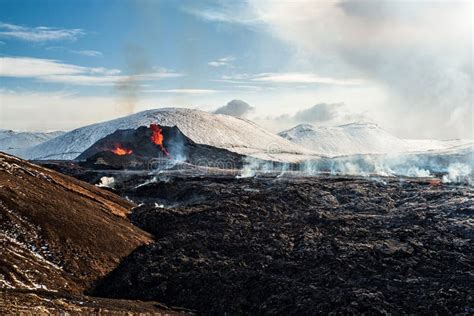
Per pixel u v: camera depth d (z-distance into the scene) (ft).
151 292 158.61
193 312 147.84
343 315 135.03
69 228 179.22
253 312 145.28
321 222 231.91
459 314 137.18
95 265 170.09
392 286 154.92
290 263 176.86
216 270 171.22
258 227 222.07
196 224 225.56
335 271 168.14
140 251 187.62
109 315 128.16
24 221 171.32
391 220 234.17
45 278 152.87
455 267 172.35
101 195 247.91
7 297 124.47
